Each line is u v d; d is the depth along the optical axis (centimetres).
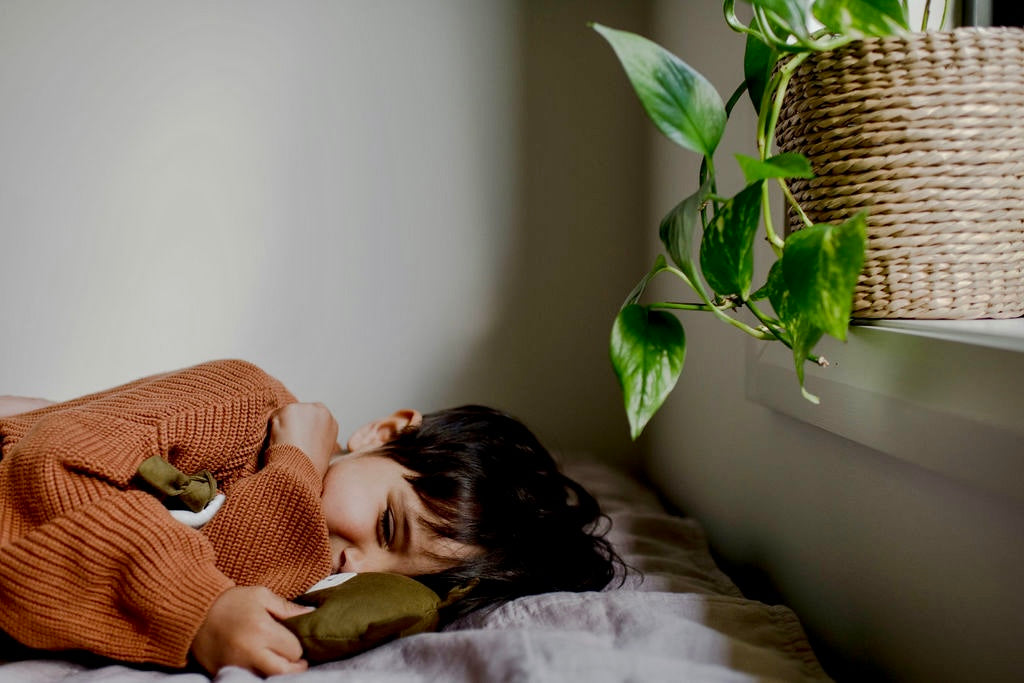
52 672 66
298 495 78
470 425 103
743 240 53
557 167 152
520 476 96
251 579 76
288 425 95
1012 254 61
